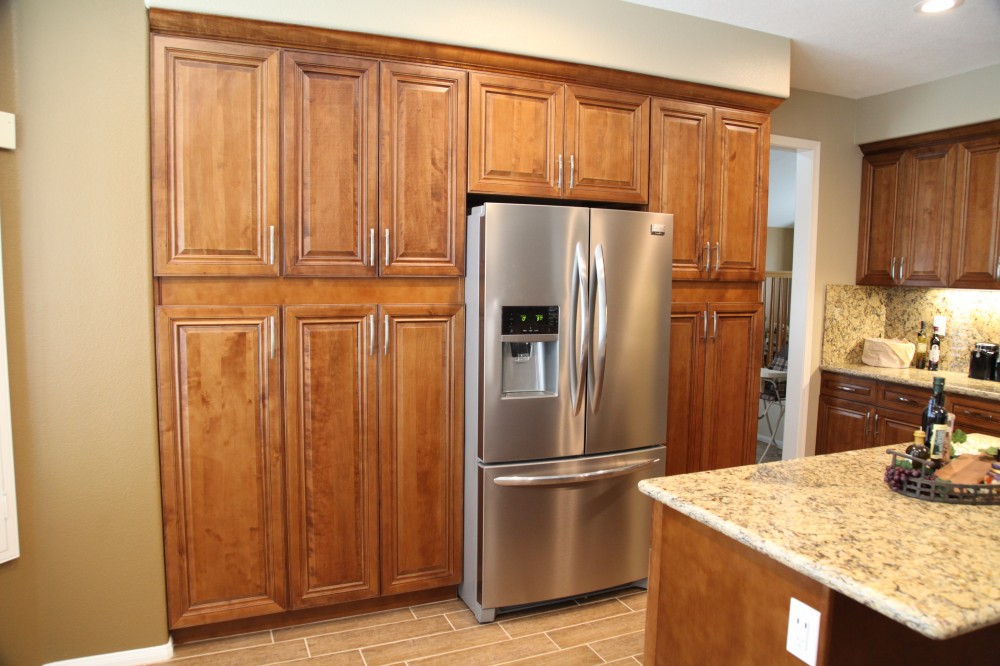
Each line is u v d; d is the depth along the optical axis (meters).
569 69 2.73
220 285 2.35
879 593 1.14
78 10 2.11
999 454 1.82
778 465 1.97
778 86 3.14
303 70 2.38
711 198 3.10
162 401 2.29
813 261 4.11
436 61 2.54
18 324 2.11
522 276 2.55
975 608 1.09
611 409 2.78
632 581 2.90
